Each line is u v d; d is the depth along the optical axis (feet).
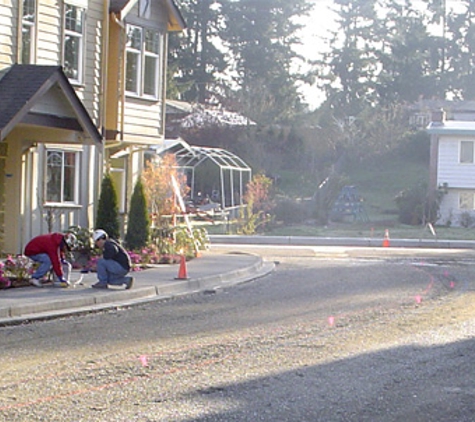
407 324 45.85
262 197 144.46
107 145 81.97
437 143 171.01
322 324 45.70
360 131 212.64
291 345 39.34
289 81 241.76
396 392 30.50
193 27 240.73
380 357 36.70
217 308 52.26
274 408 28.02
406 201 163.22
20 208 71.51
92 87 78.54
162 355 36.65
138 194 77.97
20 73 65.16
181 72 237.45
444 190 169.17
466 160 170.19
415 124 239.91
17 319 45.44
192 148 153.38
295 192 178.29
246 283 67.15
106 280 56.13
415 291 61.77
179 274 63.72
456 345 39.78
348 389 30.83
